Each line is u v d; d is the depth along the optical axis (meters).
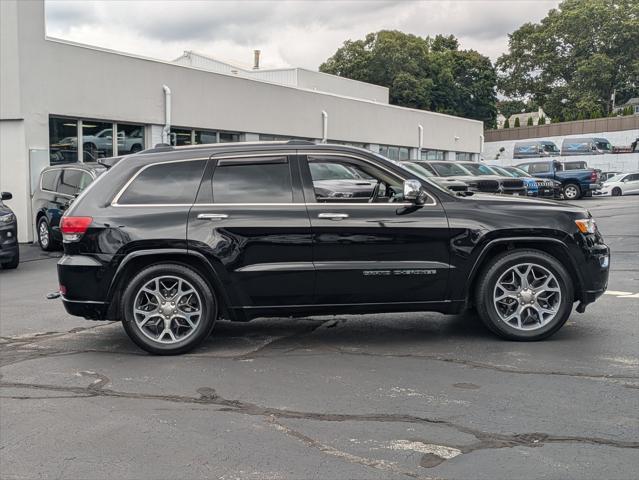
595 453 3.80
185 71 21.03
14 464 3.84
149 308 6.08
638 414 4.38
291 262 5.98
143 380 5.35
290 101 26.02
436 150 38.88
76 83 17.80
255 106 24.16
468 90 68.38
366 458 3.80
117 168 6.25
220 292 6.04
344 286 6.01
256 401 4.79
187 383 5.24
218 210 6.01
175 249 5.94
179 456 3.89
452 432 4.14
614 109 70.75
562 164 33.75
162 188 6.13
